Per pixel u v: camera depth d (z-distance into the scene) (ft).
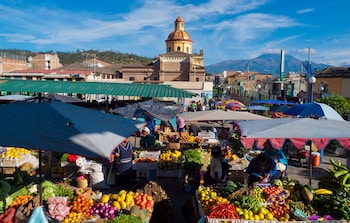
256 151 36.63
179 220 22.61
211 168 24.52
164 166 29.45
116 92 45.70
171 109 47.42
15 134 13.07
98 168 28.48
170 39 208.85
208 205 18.49
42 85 49.88
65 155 31.04
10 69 139.13
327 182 21.26
